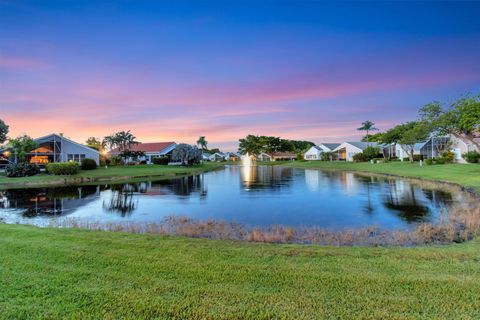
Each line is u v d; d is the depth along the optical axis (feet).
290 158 321.32
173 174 119.14
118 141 174.91
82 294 12.69
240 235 26.37
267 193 59.67
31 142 106.11
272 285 13.48
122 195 58.59
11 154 109.40
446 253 18.08
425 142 138.82
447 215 34.19
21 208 44.37
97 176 96.43
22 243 20.22
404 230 28.50
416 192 56.49
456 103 77.46
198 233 26.99
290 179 93.61
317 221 33.73
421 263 16.21
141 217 37.17
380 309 11.35
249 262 16.48
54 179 85.76
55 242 20.63
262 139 314.76
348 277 14.26
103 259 16.96
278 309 11.43
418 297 12.25
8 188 72.02
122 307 11.64
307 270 15.23
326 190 63.05
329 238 24.81
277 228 28.22
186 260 16.80
